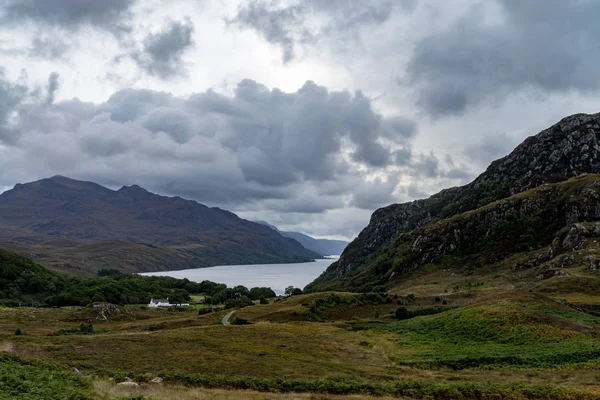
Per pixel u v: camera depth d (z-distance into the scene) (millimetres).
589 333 61219
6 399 24031
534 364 49719
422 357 56938
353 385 40500
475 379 45219
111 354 53344
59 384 29641
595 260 124000
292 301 133625
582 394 36625
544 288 110625
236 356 56219
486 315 70938
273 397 35281
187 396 32656
